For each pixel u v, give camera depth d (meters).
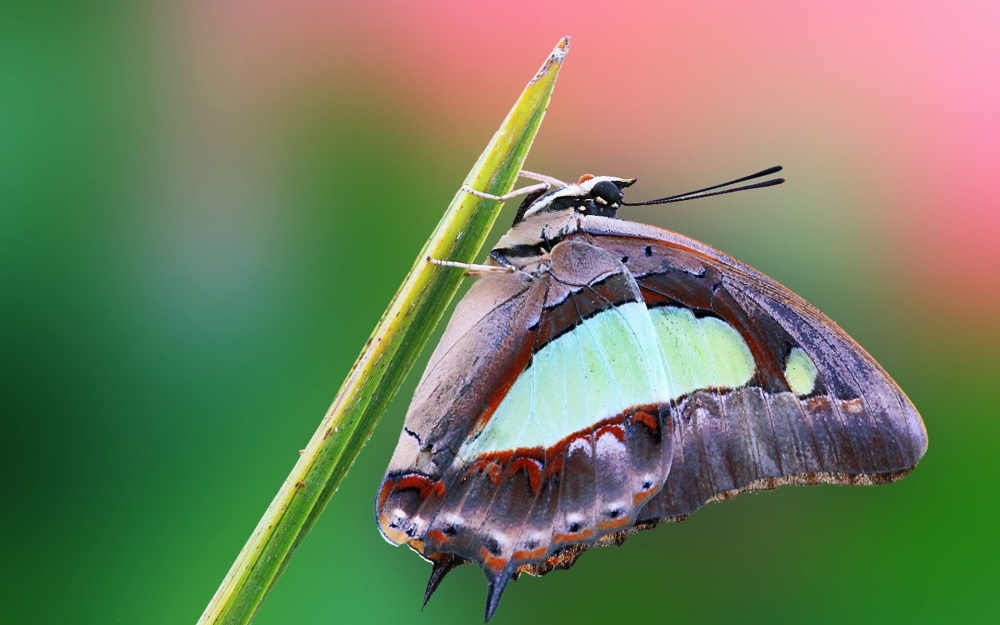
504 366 0.41
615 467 0.41
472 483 0.41
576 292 0.41
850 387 0.41
